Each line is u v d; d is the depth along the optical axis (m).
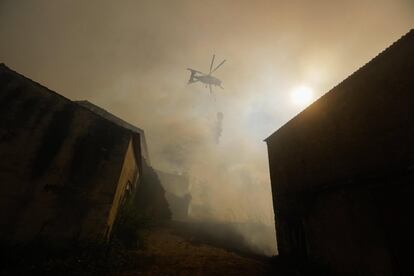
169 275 6.75
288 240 10.41
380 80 7.49
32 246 6.35
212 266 8.10
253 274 7.72
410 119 6.31
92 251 6.95
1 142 6.60
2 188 6.33
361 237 6.96
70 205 7.23
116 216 9.79
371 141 7.27
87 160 7.97
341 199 7.94
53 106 7.76
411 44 6.77
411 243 5.73
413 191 5.90
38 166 6.99
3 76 7.18
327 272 7.91
